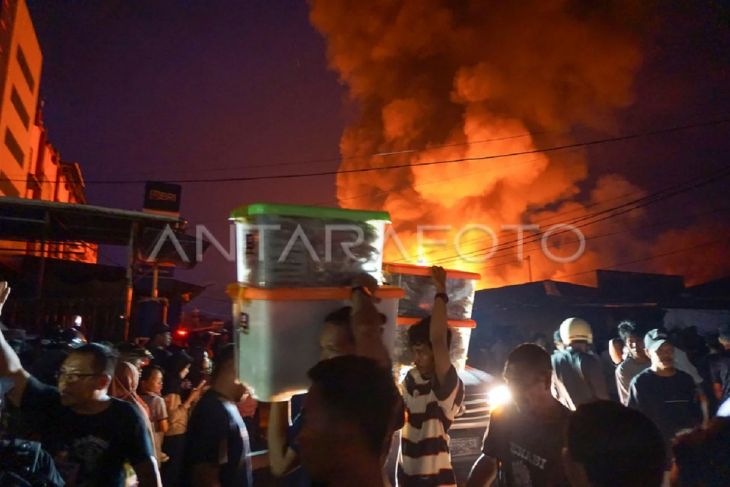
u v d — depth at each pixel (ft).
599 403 5.99
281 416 8.75
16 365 9.77
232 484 9.66
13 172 108.99
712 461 7.25
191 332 56.70
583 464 5.59
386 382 5.55
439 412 10.68
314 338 7.59
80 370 9.42
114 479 9.35
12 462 8.16
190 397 20.76
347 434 5.08
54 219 40.06
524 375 8.84
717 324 69.26
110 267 50.37
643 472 5.36
